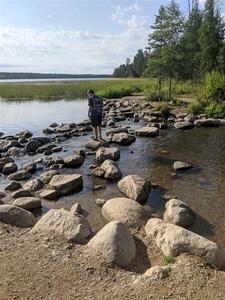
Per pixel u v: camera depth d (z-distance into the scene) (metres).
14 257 5.98
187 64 32.75
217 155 13.89
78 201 9.50
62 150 15.23
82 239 6.57
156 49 31.83
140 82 51.16
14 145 16.05
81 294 5.07
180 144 15.99
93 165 12.52
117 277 5.51
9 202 9.36
